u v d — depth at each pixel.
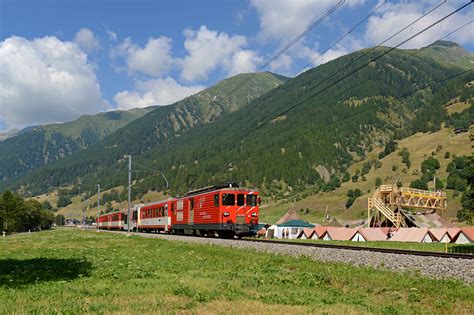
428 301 14.36
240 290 16.14
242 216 43.28
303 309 12.80
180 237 46.47
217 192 43.53
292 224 78.94
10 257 30.34
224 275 20.06
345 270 20.34
